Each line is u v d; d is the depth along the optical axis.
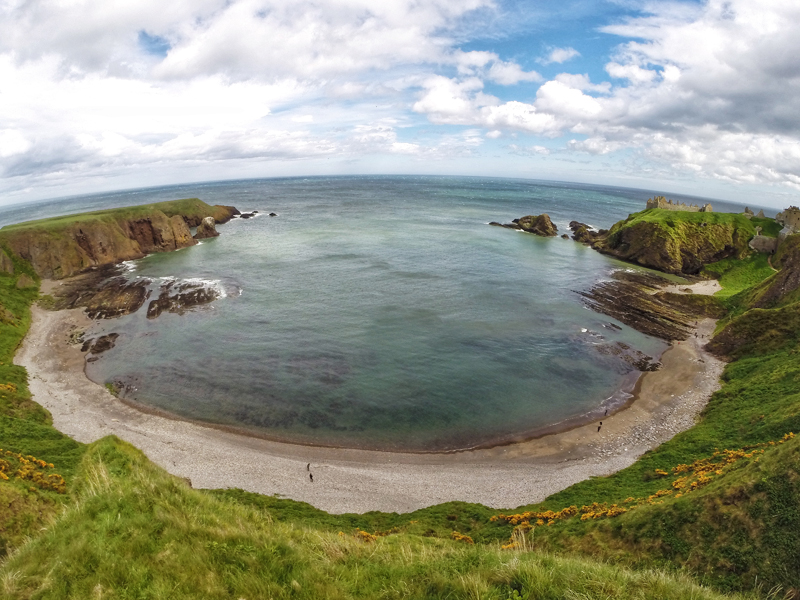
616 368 54.19
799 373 42.00
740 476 21.66
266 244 121.88
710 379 51.12
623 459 37.91
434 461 38.22
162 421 43.09
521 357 56.19
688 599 10.67
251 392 48.06
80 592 8.77
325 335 61.69
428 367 53.31
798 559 17.27
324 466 37.09
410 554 13.34
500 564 11.57
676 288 86.25
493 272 94.12
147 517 11.04
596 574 11.23
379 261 102.19
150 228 113.06
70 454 32.00
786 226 99.25
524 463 37.97
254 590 9.39
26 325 65.69
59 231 92.25
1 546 15.38
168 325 65.50
